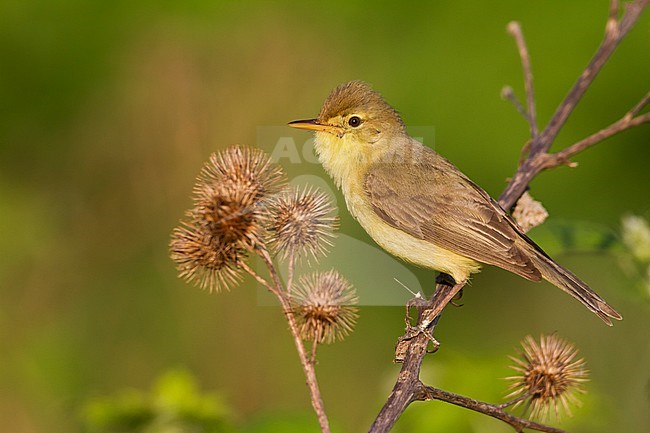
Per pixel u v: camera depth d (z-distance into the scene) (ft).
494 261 29.17
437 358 30.66
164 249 50.55
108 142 50.06
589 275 46.50
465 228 29.84
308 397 48.26
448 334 47.70
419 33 45.34
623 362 45.09
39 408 47.67
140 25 47.39
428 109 43.88
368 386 47.62
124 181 50.67
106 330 49.90
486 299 48.11
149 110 49.73
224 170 23.56
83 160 50.29
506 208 29.89
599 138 28.63
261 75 49.80
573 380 24.39
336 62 48.88
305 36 48.73
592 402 29.68
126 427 28.96
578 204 42.93
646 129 42.24
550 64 42.63
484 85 43.27
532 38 43.16
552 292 47.29
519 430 22.21
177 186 50.52
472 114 43.27
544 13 43.39
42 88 47.37
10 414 47.55
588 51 42.45
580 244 31.07
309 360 20.97
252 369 49.01
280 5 46.01
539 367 24.27
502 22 43.75
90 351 49.42
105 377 48.96
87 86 47.93
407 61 45.21
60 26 46.52
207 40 48.70
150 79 49.29
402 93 44.55
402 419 29.76
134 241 50.90
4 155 49.29
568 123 42.57
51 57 46.88
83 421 29.09
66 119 48.65
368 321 48.32
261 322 49.21
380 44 46.68
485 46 43.73
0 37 46.24
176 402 28.94
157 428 28.73
